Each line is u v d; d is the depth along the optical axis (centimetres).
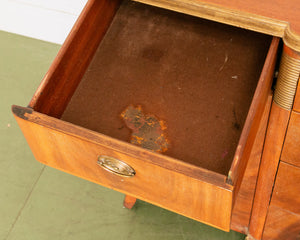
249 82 105
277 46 89
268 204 120
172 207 98
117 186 101
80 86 110
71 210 151
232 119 102
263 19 87
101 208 150
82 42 105
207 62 108
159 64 110
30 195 154
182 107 105
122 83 109
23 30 187
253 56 107
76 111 107
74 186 155
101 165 93
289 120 95
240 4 89
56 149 95
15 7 176
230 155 99
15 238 147
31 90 177
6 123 169
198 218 97
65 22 174
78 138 87
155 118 105
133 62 111
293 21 85
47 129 89
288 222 124
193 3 91
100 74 111
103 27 112
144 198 101
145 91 108
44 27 181
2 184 157
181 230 145
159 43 112
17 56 186
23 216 150
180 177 83
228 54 108
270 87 96
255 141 106
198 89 106
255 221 130
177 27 113
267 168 109
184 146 101
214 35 111
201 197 87
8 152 163
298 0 88
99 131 105
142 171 88
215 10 90
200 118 103
